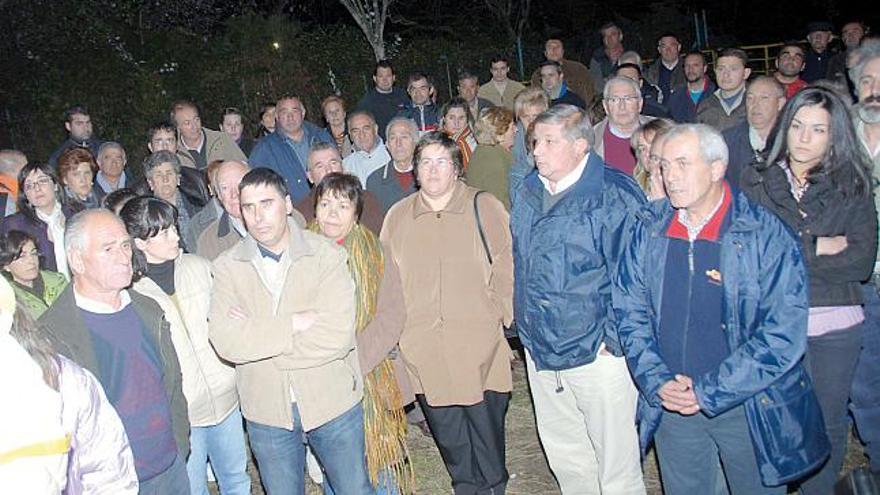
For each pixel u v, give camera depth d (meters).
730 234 3.17
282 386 3.54
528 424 5.49
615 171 3.78
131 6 15.43
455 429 4.26
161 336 3.36
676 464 3.53
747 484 3.42
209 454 4.08
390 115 9.48
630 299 3.46
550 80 8.56
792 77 7.73
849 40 9.70
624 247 3.59
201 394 3.85
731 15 25.17
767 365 3.12
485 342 4.09
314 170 5.14
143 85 13.56
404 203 4.25
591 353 3.71
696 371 3.32
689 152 3.11
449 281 4.07
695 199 3.14
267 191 3.47
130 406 3.23
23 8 13.09
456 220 4.07
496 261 4.09
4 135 12.68
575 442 4.12
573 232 3.64
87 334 3.15
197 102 14.41
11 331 2.33
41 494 2.23
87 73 13.20
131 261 3.25
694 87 8.31
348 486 3.74
